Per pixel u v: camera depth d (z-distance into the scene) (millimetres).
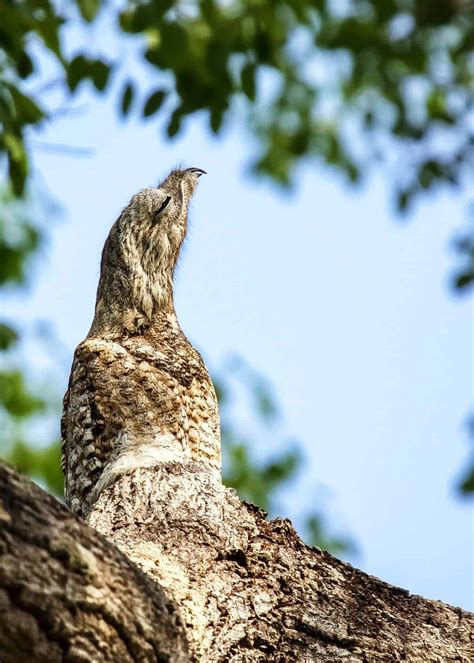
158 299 13211
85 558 6473
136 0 12250
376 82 14484
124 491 10250
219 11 12391
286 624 8656
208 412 12320
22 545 6156
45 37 11773
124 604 6625
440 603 9508
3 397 16797
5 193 16141
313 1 12891
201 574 8945
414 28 12461
